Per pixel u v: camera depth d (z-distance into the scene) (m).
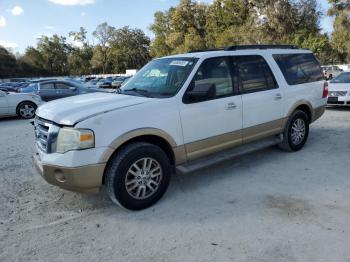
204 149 4.79
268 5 44.44
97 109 4.03
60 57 104.38
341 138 7.47
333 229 3.59
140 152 4.07
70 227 3.83
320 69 7.02
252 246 3.33
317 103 6.77
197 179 5.17
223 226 3.73
